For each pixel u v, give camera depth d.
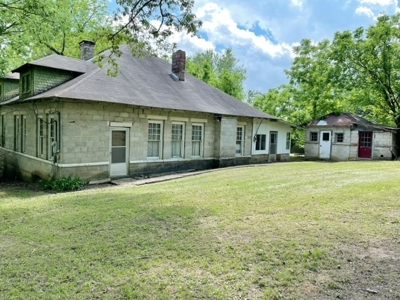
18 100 13.48
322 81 22.69
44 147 12.06
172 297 3.02
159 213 5.96
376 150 20.06
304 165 15.41
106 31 8.35
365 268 3.43
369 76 20.91
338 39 21.11
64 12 17.23
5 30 16.06
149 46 8.16
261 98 30.30
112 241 4.57
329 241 4.20
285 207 6.10
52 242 4.62
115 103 11.15
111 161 11.96
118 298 3.04
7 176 16.05
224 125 16.02
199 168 15.31
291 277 3.30
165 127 13.70
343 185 8.25
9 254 4.23
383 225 4.75
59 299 3.06
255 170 13.19
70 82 12.46
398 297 2.86
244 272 3.47
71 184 10.31
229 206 6.37
